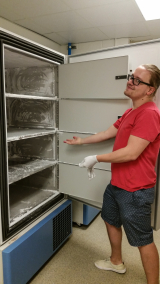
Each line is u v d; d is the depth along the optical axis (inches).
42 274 62.1
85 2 81.4
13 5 85.0
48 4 83.7
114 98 55.9
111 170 54.9
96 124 60.9
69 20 100.2
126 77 52.9
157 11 87.9
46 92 71.1
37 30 114.8
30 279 60.1
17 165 70.2
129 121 48.7
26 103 78.1
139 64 54.4
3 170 48.7
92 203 68.2
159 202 53.7
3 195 49.7
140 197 48.2
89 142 59.9
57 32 117.6
